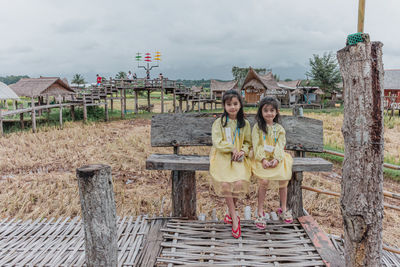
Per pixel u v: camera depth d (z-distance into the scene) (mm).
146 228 3570
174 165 3438
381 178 2242
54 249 3160
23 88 18766
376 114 2154
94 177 2094
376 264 2336
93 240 2170
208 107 39844
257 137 3289
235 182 3072
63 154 8891
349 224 2344
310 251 3018
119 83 20781
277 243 3123
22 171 7312
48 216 4469
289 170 3320
